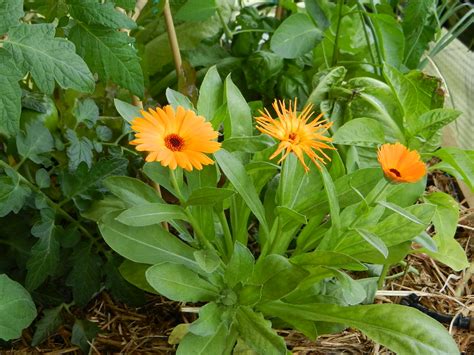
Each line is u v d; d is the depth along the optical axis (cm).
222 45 87
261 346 51
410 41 79
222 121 58
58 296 62
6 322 52
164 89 82
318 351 60
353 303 51
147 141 46
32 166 64
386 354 61
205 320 51
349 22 81
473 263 70
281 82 81
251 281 54
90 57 57
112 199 61
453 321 63
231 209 61
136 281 58
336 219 54
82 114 64
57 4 57
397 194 61
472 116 84
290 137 50
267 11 93
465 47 90
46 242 57
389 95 70
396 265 70
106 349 61
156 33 83
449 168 65
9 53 49
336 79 72
